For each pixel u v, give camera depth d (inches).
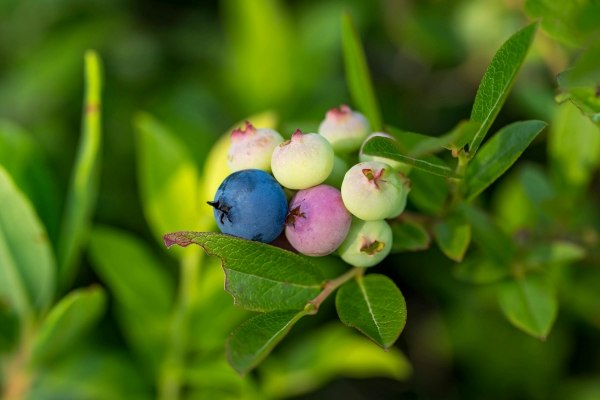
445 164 10.4
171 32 18.0
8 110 16.8
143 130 12.9
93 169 12.3
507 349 14.8
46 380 13.1
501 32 15.8
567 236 12.5
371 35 17.5
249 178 10.1
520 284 11.7
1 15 17.7
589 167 12.5
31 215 11.8
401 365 13.1
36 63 16.9
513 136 10.8
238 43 16.3
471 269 11.7
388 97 16.8
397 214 10.4
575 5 10.5
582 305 14.1
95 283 15.0
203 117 16.2
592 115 10.3
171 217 12.8
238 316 13.1
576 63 9.2
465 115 16.8
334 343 13.1
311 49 16.4
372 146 9.9
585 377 14.7
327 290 10.4
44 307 12.3
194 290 12.9
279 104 16.2
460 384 15.5
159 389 13.2
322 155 10.1
